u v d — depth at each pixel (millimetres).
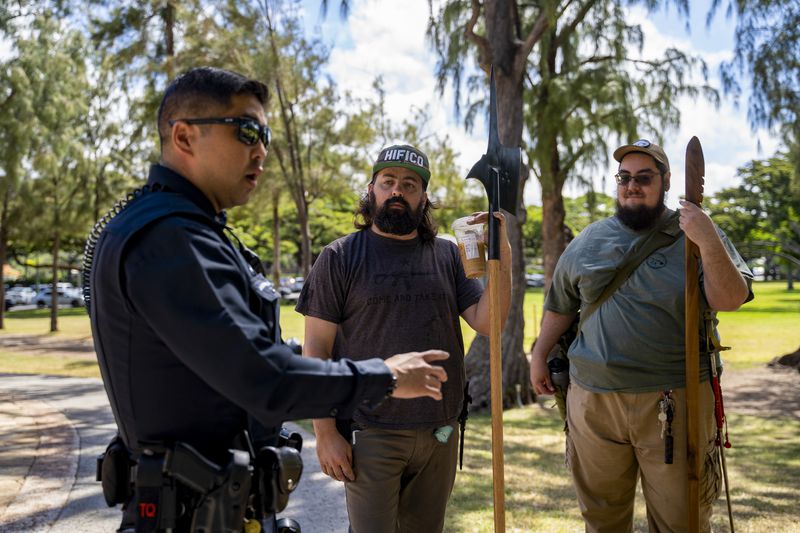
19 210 24344
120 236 1522
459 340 2816
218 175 1664
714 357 2996
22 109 19719
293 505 4711
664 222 3039
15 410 8703
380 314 2701
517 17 9969
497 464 2414
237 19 13195
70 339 22203
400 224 2693
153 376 1528
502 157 2605
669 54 12148
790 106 10211
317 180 17781
